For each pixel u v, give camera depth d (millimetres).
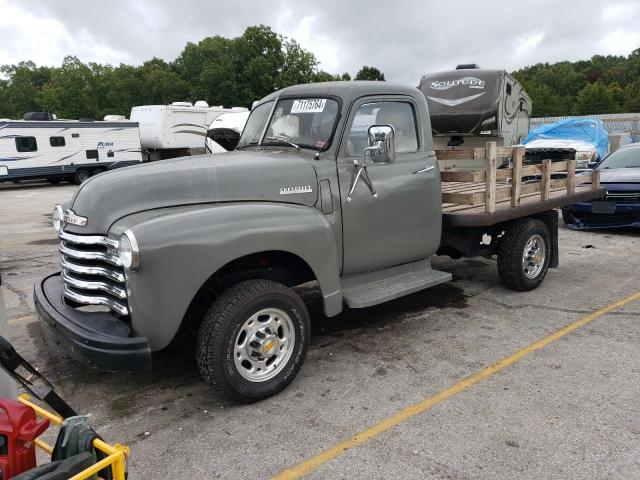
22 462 2020
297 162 3889
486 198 4984
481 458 2883
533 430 3129
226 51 44812
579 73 93125
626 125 30453
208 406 3527
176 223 3137
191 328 3758
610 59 115312
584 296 5629
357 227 4184
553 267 6078
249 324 3432
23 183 24625
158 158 24656
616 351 4211
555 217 5996
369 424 3246
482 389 3641
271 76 42750
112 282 3287
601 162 9914
